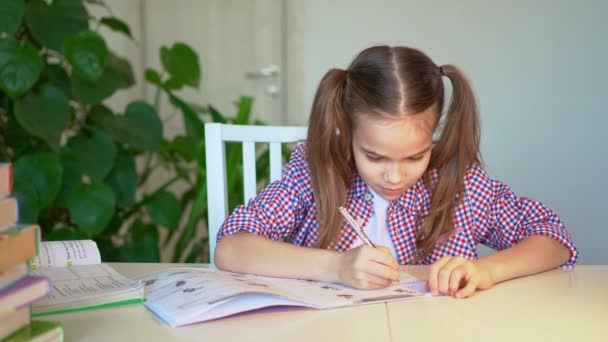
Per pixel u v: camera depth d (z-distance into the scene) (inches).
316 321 30.2
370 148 39.4
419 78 39.7
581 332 28.7
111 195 79.2
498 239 47.9
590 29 110.3
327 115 43.3
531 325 29.7
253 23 122.2
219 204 52.6
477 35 114.1
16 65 72.6
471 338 28.0
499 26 113.1
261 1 121.6
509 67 113.5
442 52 115.6
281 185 48.1
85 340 28.0
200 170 92.0
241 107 96.6
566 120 112.7
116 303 32.9
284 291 34.4
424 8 115.6
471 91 45.4
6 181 23.7
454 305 33.0
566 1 110.7
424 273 40.5
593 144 112.0
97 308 32.5
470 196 48.1
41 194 74.9
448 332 28.7
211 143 52.6
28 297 24.0
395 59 40.3
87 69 76.2
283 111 122.5
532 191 115.0
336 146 44.4
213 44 123.6
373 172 40.3
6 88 72.4
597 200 112.8
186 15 123.7
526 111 113.8
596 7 109.6
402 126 38.3
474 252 48.9
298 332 28.7
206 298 31.8
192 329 29.3
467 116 45.4
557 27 111.4
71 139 82.5
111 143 82.9
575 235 114.0
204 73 124.3
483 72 114.4
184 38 124.0
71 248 40.3
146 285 36.4
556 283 37.5
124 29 89.4
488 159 115.6
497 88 114.2
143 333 28.8
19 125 81.8
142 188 127.6
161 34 124.4
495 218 47.8
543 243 41.6
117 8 123.2
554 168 113.9
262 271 39.2
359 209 48.3
